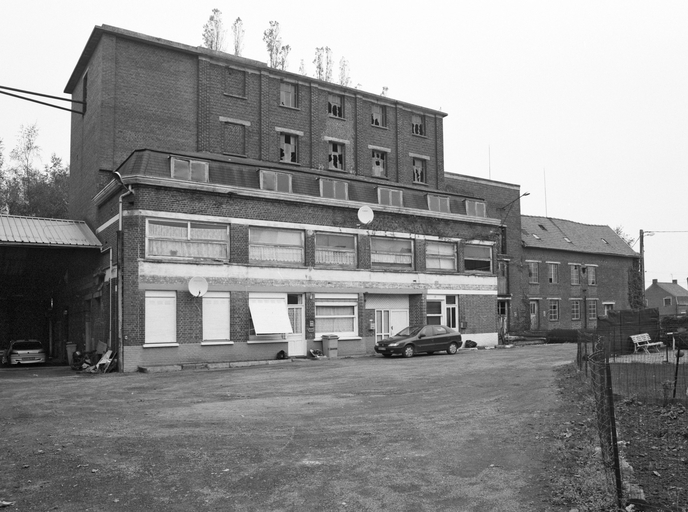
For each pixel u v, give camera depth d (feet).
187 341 75.61
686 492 20.54
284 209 85.46
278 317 82.48
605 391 22.09
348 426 33.81
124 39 92.53
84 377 65.05
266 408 40.34
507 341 119.85
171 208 75.72
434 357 82.02
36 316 113.70
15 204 134.72
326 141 112.78
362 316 92.48
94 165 90.58
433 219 103.19
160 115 94.73
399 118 123.75
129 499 21.98
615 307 169.48
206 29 129.80
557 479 22.58
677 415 32.42
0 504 21.45
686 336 75.51
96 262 84.69
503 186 143.84
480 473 24.25
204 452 28.07
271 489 22.86
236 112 102.58
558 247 155.53
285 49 136.77
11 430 33.58
